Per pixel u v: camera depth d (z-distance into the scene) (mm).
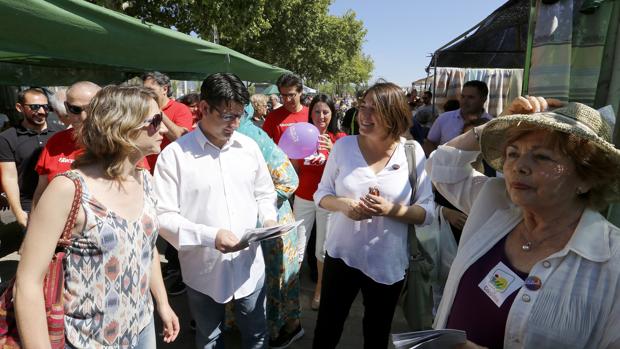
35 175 3510
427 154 4211
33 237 1223
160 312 1810
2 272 4086
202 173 1865
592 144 978
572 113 1023
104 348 1369
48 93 3783
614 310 942
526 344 1043
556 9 1755
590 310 968
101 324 1354
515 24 3537
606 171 998
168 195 1863
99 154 1366
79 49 2646
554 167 1011
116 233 1346
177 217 1830
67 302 1295
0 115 6312
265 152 2422
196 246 1821
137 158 1449
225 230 1787
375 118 1869
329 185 2162
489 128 1210
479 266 1235
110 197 1383
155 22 8773
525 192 1045
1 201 4031
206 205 1877
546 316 1016
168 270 3795
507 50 5086
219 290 1929
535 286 1051
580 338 974
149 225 1530
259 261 2107
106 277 1342
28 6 2150
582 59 1845
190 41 3988
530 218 1142
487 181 1379
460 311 1243
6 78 5832
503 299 1121
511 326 1073
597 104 1842
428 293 2303
